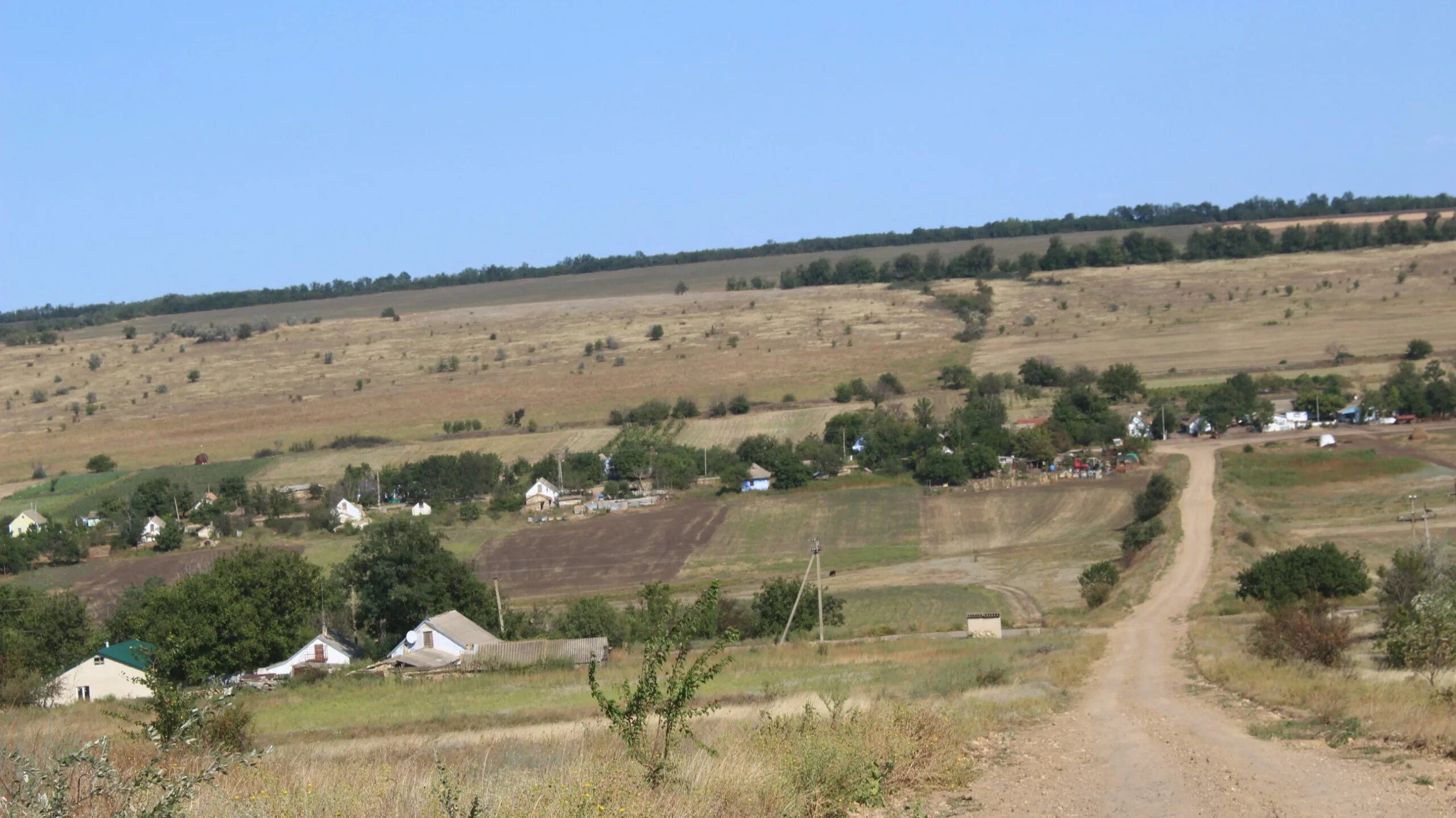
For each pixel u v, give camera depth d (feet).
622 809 30.22
